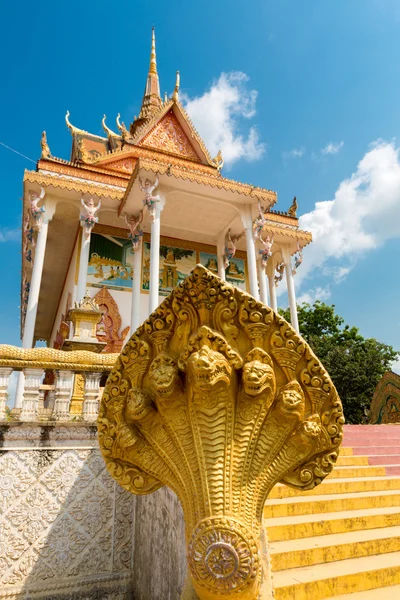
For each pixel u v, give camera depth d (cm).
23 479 465
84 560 474
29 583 444
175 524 331
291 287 2006
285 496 523
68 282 2009
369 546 422
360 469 664
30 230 1645
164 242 1956
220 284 178
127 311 1755
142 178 1520
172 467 184
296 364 182
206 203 1728
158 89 2702
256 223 1705
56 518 471
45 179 1526
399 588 363
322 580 346
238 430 176
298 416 178
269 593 171
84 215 1603
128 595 479
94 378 527
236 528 159
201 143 2222
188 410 180
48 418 520
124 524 505
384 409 1427
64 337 1653
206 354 167
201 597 161
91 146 2244
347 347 2461
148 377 189
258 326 178
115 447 193
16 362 488
